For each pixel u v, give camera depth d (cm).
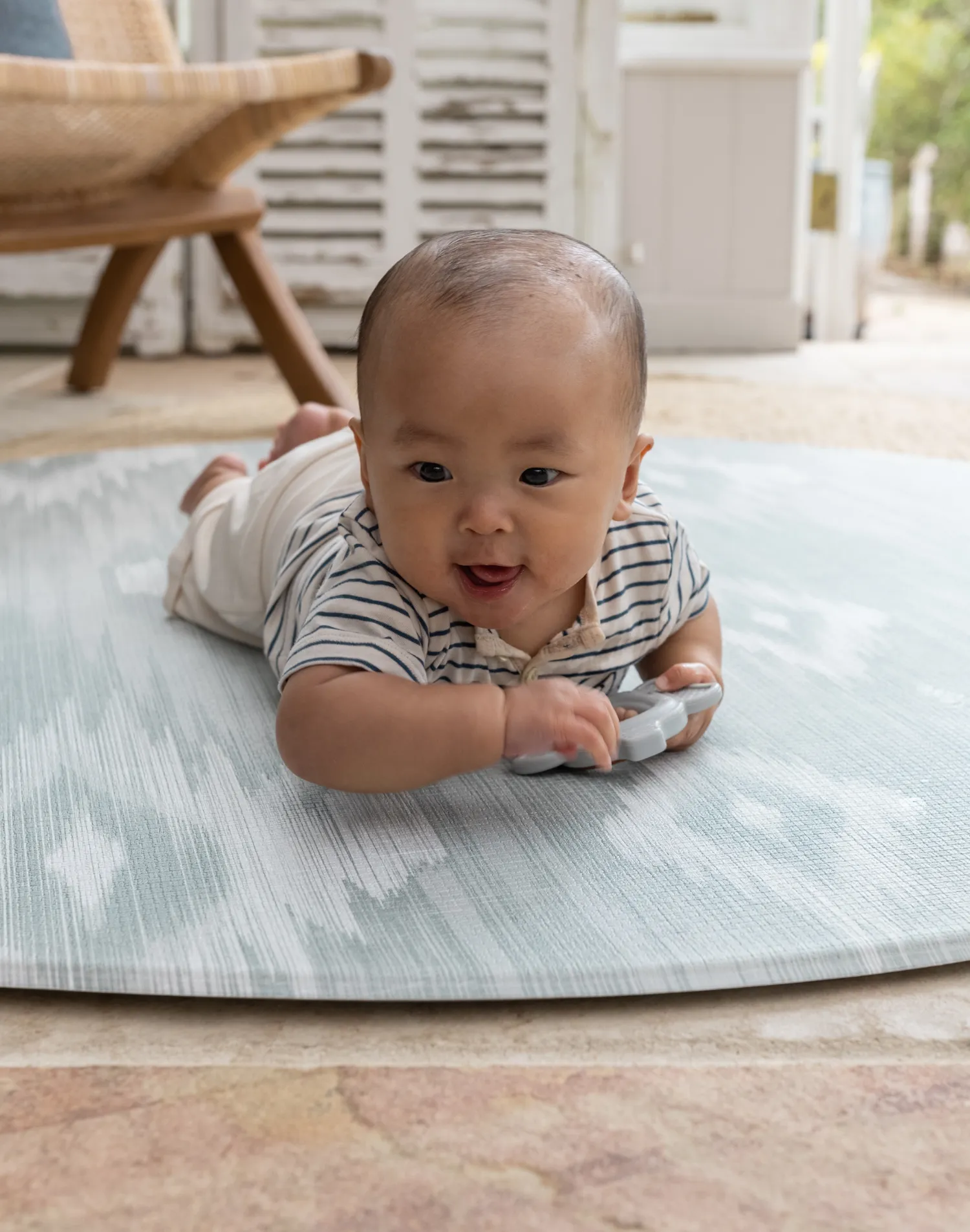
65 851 66
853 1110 48
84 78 146
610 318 65
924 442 181
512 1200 44
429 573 66
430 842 67
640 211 303
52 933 58
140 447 175
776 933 58
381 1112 48
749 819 69
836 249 329
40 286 274
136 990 55
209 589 97
